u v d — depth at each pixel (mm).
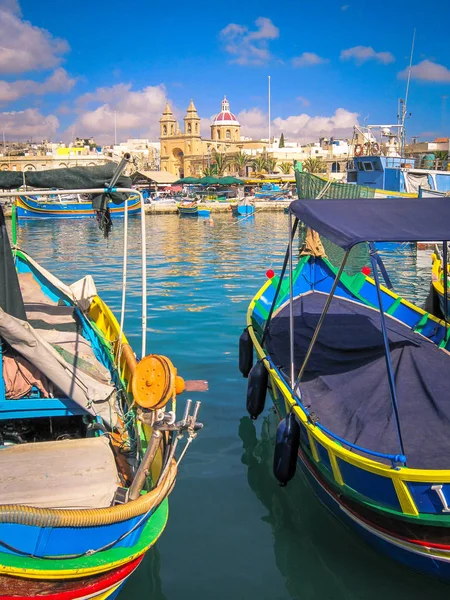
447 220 6520
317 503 7074
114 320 8977
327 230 6348
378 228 6254
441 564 5469
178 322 15016
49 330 7559
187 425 5023
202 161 117500
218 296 18609
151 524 5242
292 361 7523
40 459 5164
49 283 10859
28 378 6109
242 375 11031
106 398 6105
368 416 6613
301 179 14312
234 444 8484
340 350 8398
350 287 11797
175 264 26688
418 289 19766
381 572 5906
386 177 36562
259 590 5609
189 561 6016
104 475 4984
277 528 6559
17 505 4121
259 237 39188
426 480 5141
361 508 5945
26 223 51250
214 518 6742
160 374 4766
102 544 4629
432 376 6953
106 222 6477
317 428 6434
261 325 10609
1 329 5539
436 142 79688
